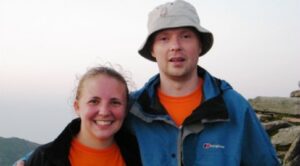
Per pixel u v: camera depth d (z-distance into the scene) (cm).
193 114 199
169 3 208
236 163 199
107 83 199
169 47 204
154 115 204
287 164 404
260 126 208
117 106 200
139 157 206
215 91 206
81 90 202
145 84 216
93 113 198
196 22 206
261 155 205
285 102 534
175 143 201
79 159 198
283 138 454
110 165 200
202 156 199
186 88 208
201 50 218
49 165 195
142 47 214
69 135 200
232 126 203
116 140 206
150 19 211
